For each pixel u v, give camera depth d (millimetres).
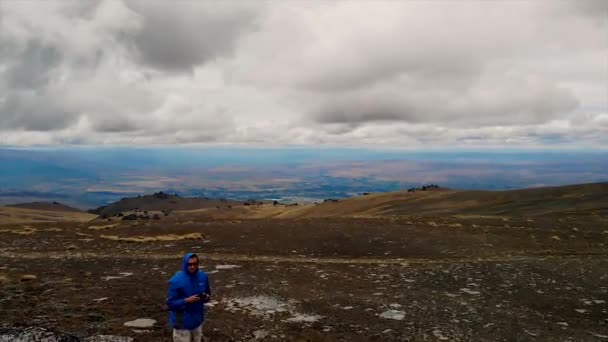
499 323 13891
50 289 17641
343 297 17109
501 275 21391
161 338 12133
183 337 10047
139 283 19172
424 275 21344
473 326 13586
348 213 151750
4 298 15953
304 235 37812
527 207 85812
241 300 16578
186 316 10070
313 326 13570
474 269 22922
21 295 16484
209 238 36375
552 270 22625
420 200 140625
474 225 43969
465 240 35500
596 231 41750
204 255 28359
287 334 12812
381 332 13031
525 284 19422
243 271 22266
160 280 19875
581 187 104625
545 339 12492
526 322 14016
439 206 118938
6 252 28594
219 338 12352
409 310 15328
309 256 28766
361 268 23172
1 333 12102
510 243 34562
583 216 57469
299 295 17375
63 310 14570
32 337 11844
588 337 12672
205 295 10180
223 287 18688
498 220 48094
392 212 119250
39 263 24156
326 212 169000
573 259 26641
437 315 14750
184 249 31000
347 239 35812
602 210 64875
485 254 29859
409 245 33250
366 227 42312
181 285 10008
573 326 13641
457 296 17297
